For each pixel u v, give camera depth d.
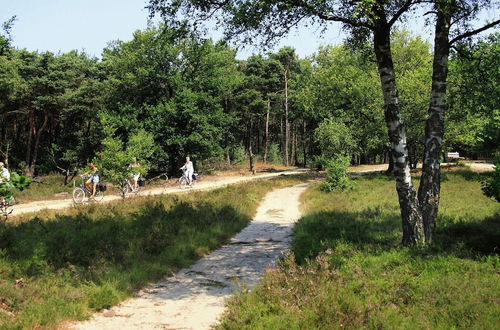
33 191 25.83
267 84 61.59
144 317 6.18
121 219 12.76
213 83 42.75
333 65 35.34
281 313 5.70
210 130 41.75
